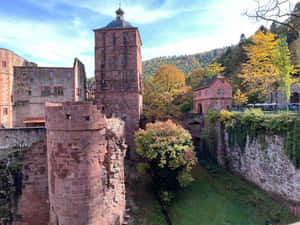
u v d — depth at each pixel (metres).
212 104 32.97
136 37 31.97
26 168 14.42
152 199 20.83
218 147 29.38
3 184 14.34
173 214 18.48
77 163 10.23
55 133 10.46
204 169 28.31
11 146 16.02
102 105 32.62
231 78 44.56
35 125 28.52
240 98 34.84
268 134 19.48
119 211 14.12
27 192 14.45
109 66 32.44
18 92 28.06
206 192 22.08
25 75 28.28
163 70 43.97
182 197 21.28
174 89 42.09
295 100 30.44
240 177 24.48
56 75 29.25
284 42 18.88
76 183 10.27
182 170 20.83
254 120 20.58
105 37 32.38
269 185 19.41
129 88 32.28
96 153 10.69
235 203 19.50
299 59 20.00
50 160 10.90
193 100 42.81
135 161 31.05
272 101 34.50
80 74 32.88
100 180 10.92
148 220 17.12
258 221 16.41
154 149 20.55
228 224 16.62
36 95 28.64
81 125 10.13
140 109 35.69
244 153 23.69
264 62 32.44
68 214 10.37
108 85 32.53
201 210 18.92
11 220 14.24
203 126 34.97
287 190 17.06
